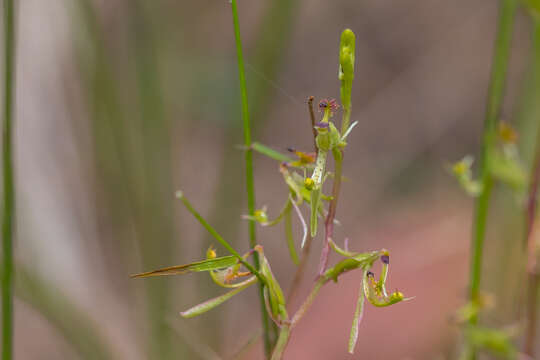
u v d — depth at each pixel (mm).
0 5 397
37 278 376
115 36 495
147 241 410
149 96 426
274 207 670
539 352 357
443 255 572
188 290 437
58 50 473
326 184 512
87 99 428
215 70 632
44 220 458
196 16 659
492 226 469
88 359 384
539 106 380
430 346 485
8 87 317
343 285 556
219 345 424
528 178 330
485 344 327
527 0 330
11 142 318
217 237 281
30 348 481
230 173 460
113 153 447
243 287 284
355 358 502
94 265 473
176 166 572
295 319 284
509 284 414
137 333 441
